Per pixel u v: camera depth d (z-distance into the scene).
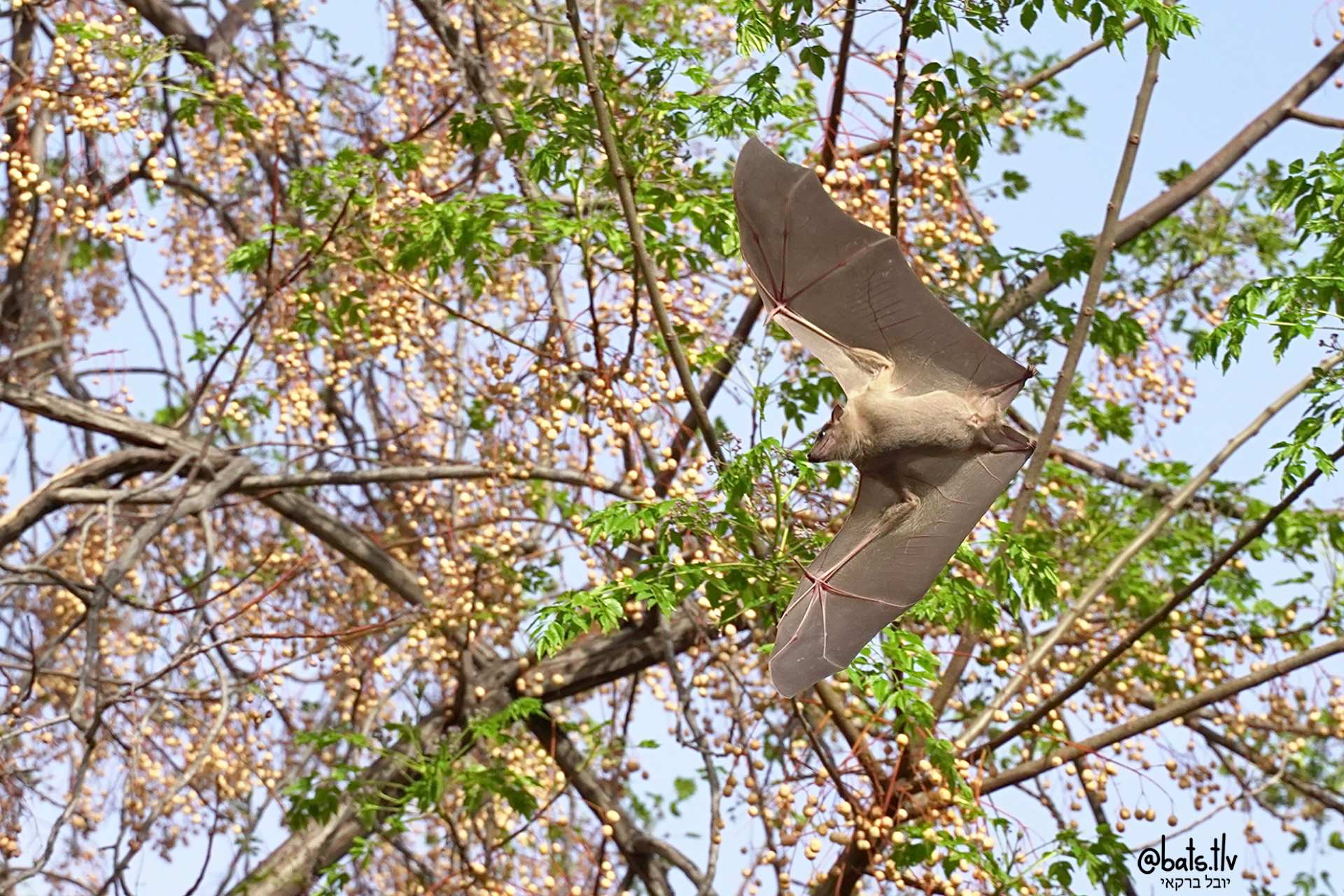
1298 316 10.41
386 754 11.80
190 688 14.12
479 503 13.79
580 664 13.61
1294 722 13.88
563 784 13.19
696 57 11.88
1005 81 15.45
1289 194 11.55
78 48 12.40
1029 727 11.01
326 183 13.06
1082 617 13.38
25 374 15.52
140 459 14.16
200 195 15.90
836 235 7.80
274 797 12.48
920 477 7.88
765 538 10.40
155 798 13.70
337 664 13.34
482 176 15.27
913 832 10.27
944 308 7.76
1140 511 14.59
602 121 9.85
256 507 15.37
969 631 11.86
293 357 13.58
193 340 14.48
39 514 13.45
